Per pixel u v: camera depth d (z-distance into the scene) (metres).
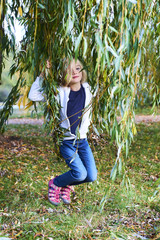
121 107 1.98
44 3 2.21
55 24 2.17
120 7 1.85
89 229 2.21
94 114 2.34
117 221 2.37
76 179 2.43
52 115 2.37
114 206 2.69
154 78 2.63
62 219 2.37
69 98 2.28
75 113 2.27
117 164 2.12
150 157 4.88
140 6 1.84
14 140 6.29
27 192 2.98
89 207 2.64
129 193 2.88
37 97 2.35
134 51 1.87
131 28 1.89
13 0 2.85
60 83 2.33
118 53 1.80
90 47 2.21
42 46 2.37
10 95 3.19
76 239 2.05
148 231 2.21
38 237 2.05
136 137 7.00
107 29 1.78
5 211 2.48
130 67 1.94
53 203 2.65
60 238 2.04
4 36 2.85
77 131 2.17
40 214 2.45
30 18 2.34
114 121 2.02
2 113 3.37
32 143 6.06
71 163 2.39
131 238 2.06
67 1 1.85
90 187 3.14
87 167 2.50
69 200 2.70
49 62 2.28
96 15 1.71
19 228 2.18
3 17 2.33
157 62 2.63
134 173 3.80
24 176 3.54
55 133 2.40
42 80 2.31
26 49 2.62
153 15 2.24
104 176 3.69
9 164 4.16
